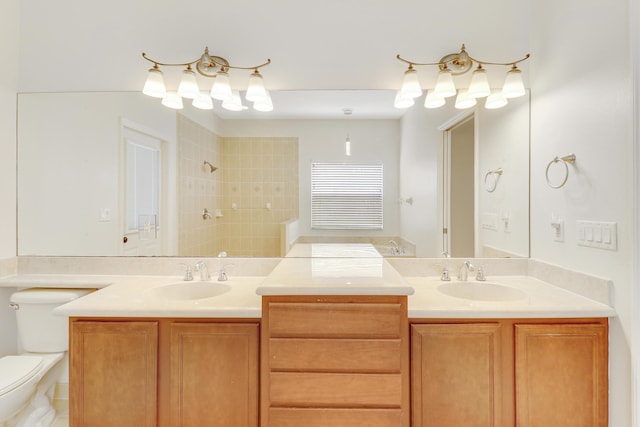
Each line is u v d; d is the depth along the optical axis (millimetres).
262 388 1322
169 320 1395
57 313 1372
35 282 1811
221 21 1885
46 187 1945
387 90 1933
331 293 1282
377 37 1894
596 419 1355
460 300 1470
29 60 1905
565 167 1583
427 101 1973
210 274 2014
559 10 1619
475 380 1349
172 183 2018
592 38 1417
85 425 1396
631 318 1259
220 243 2045
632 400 1258
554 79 1664
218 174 2049
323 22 1896
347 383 1293
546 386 1356
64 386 1985
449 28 1868
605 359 1357
